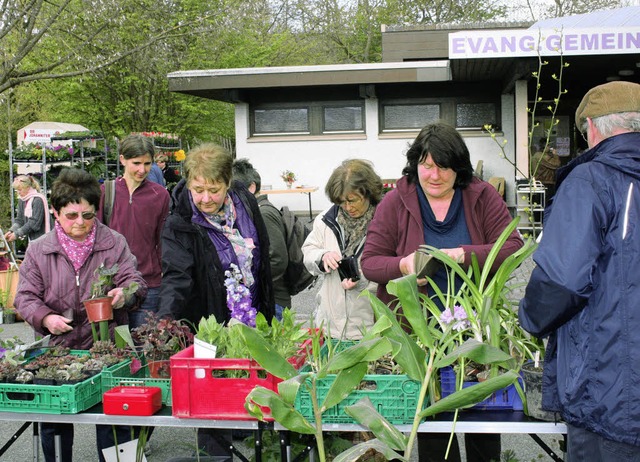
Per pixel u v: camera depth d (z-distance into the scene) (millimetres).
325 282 3604
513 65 11719
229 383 2467
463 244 3064
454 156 2930
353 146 14625
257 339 2223
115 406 2537
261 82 13781
